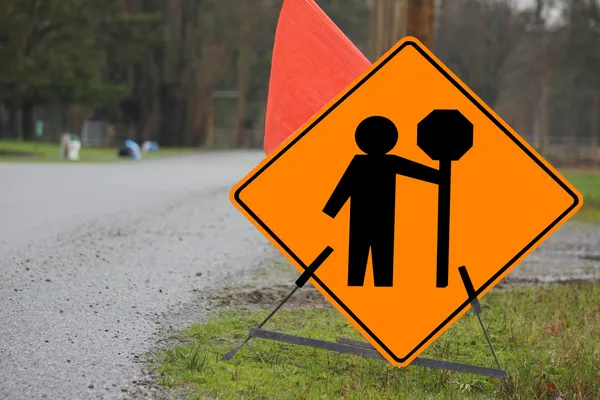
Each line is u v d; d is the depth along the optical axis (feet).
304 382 23.80
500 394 23.76
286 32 24.45
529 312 34.68
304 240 22.35
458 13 406.21
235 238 55.62
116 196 81.76
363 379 24.20
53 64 263.49
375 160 22.35
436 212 22.31
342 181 22.38
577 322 32.96
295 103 24.34
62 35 273.95
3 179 102.73
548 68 431.02
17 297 33.04
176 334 28.91
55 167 137.69
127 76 347.15
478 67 402.93
